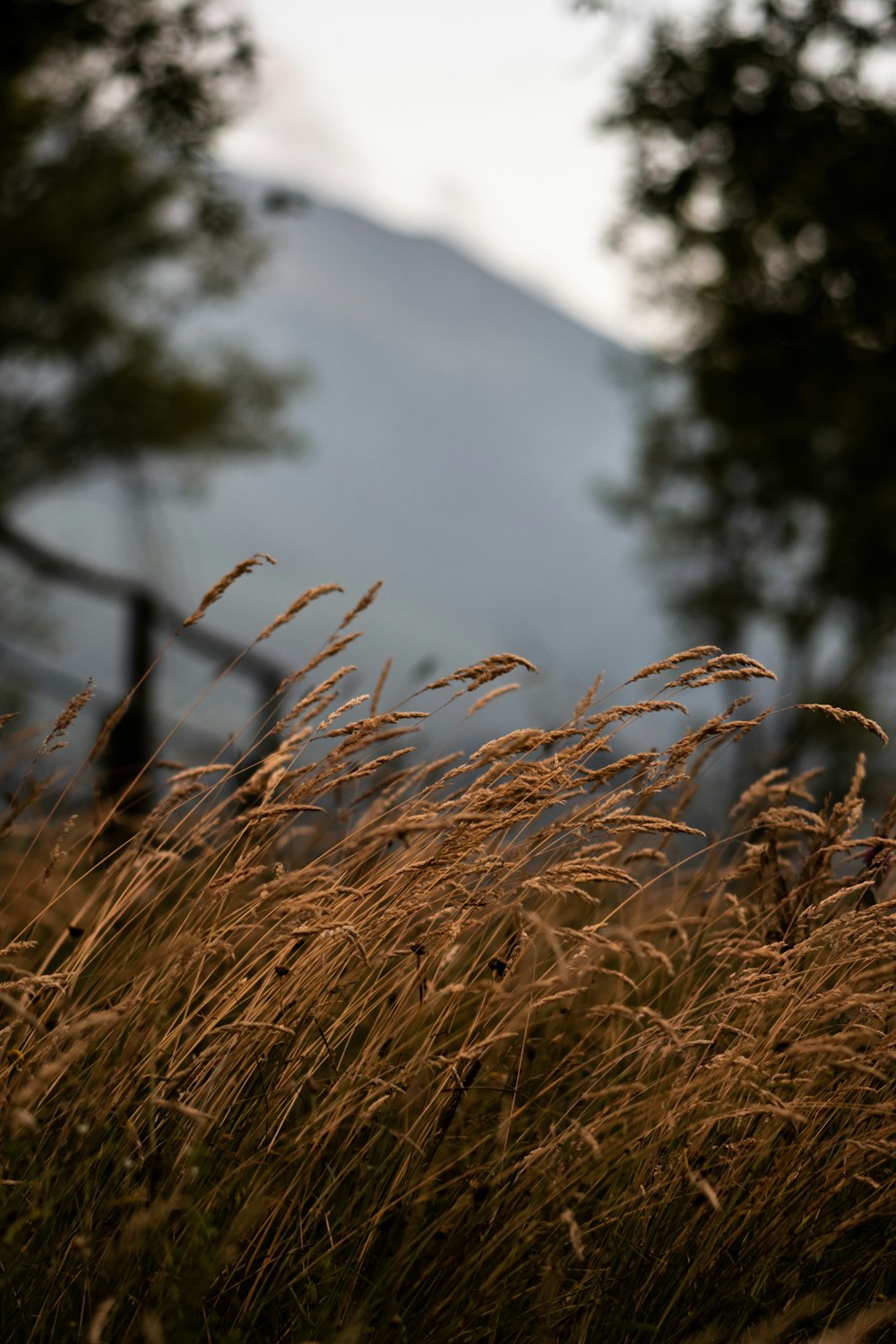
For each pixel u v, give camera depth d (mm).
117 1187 2719
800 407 19266
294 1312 2652
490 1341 2678
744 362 19062
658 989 3760
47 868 3068
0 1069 2762
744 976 3068
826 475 23500
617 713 3086
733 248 18156
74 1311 2592
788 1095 3039
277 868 3117
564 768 3029
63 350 23547
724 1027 2988
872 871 3336
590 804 3162
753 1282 2855
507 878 3020
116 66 13938
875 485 22375
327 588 3215
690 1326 2770
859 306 17250
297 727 3117
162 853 2924
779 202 16766
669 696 3172
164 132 14297
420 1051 2934
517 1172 2877
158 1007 2881
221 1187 2709
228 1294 2688
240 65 13617
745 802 3807
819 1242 2881
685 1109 2801
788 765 4391
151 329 24359
